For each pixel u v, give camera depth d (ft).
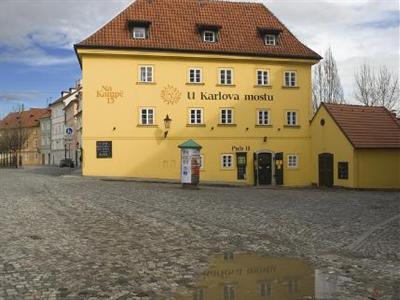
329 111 127.65
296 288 25.55
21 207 58.49
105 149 127.24
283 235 42.32
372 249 36.58
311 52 142.51
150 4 140.15
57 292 24.54
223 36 139.74
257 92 138.31
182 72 132.67
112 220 48.73
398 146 120.67
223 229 44.70
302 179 140.15
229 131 136.05
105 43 127.03
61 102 358.64
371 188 118.62
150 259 32.12
